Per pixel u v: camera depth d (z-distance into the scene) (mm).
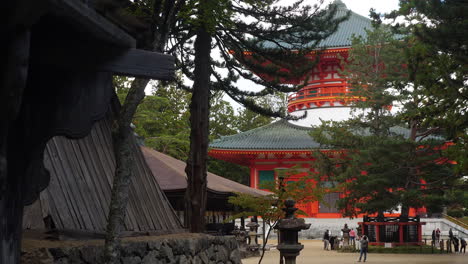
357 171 41781
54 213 10531
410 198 38688
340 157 46594
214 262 15438
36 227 9930
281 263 14164
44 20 5176
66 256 8578
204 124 20297
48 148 11555
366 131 62031
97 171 13188
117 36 5418
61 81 6016
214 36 21078
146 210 15109
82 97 6215
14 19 4328
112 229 7480
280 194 16984
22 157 5738
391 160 38719
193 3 12391
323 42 63406
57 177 11336
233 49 22578
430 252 41031
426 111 21875
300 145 61531
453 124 20844
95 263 9430
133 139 16594
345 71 47062
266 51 22375
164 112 54312
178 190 24328
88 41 5520
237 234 33312
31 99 5840
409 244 43469
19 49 4477
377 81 44688
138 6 9453
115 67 5750
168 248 12312
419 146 39156
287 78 22969
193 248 13609
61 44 5484
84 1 5086
